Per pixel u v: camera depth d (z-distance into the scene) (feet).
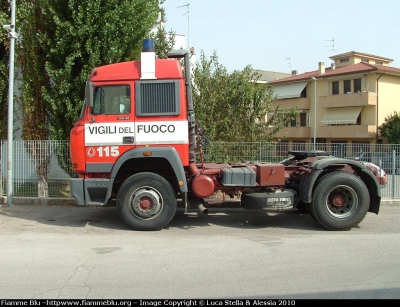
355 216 25.95
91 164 25.62
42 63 36.19
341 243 22.82
